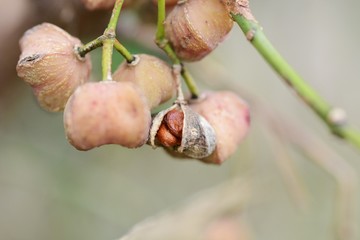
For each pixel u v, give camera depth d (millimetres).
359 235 303
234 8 155
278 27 303
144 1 190
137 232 178
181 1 156
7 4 188
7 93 223
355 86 312
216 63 234
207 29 155
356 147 179
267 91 299
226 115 160
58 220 262
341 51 309
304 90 171
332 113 175
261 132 281
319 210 299
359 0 308
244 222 228
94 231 262
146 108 145
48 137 256
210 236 221
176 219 219
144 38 201
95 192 258
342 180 216
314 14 305
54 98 154
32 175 254
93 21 187
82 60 154
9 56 195
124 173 274
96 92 143
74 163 256
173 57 157
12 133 250
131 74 153
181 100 152
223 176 300
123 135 143
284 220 300
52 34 155
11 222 263
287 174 221
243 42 297
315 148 219
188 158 159
